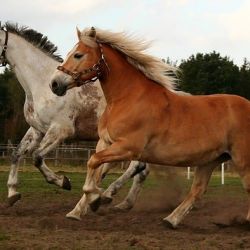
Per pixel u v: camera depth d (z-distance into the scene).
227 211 10.04
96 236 6.90
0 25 9.95
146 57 7.68
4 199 11.88
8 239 6.57
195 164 7.73
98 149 7.87
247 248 6.33
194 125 7.56
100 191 8.25
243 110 7.86
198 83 42.19
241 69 44.09
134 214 9.46
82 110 9.83
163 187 10.76
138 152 7.38
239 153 7.78
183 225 8.18
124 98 7.52
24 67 9.82
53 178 9.80
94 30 7.62
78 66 7.56
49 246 6.16
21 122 41.22
